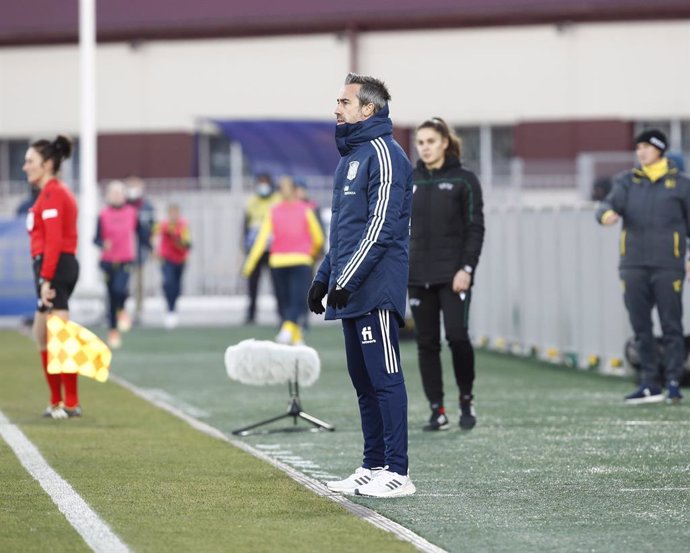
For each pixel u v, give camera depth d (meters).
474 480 30.11
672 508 26.81
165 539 23.84
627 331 52.53
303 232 66.06
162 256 83.75
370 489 28.05
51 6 115.50
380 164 28.05
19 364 59.56
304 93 113.06
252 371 37.53
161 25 113.75
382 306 28.19
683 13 109.38
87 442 35.97
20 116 115.50
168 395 47.94
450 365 58.50
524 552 23.03
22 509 26.50
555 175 91.56
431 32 111.50
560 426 38.81
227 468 31.58
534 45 110.56
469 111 111.44
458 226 38.00
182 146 114.38
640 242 43.41
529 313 62.12
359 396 29.42
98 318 87.19
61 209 40.59
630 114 110.19
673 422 39.28
